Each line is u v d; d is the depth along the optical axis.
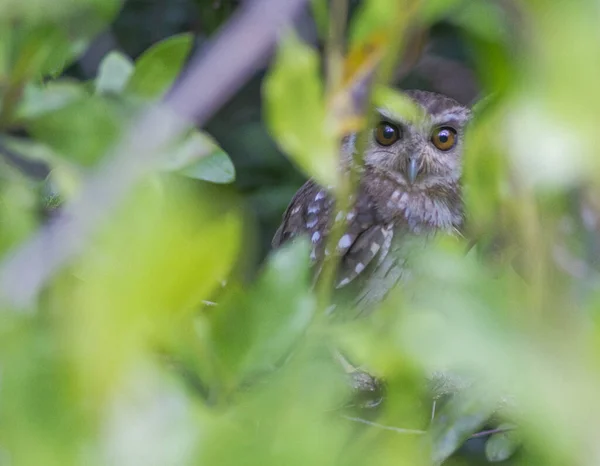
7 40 1.49
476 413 1.59
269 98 1.37
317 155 1.37
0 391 1.18
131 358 1.16
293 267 1.44
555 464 1.17
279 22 1.22
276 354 1.41
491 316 1.25
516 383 1.20
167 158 1.69
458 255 1.43
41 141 1.48
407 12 1.41
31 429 1.17
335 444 1.30
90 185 1.23
